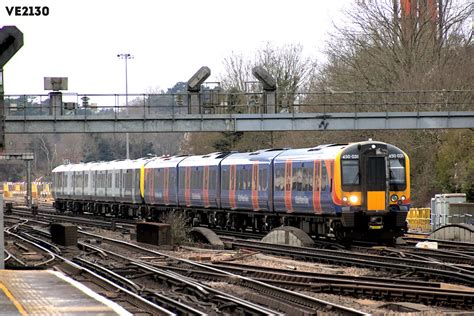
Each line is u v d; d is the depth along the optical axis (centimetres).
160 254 7212
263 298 4531
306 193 8425
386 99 14562
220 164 10444
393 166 8000
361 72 15500
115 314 3394
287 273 5694
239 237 9562
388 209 7925
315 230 8488
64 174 16712
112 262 6838
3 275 4731
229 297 4547
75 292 4025
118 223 12244
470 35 15962
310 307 4356
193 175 11156
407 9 15625
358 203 7850
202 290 4894
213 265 6281
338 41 16275
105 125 10662
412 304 4497
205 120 10738
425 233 9369
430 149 13388
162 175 12075
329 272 5991
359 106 15412
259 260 6919
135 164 13125
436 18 15812
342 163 7881
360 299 4762
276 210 9119
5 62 5044
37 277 4641
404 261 6309
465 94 13812
